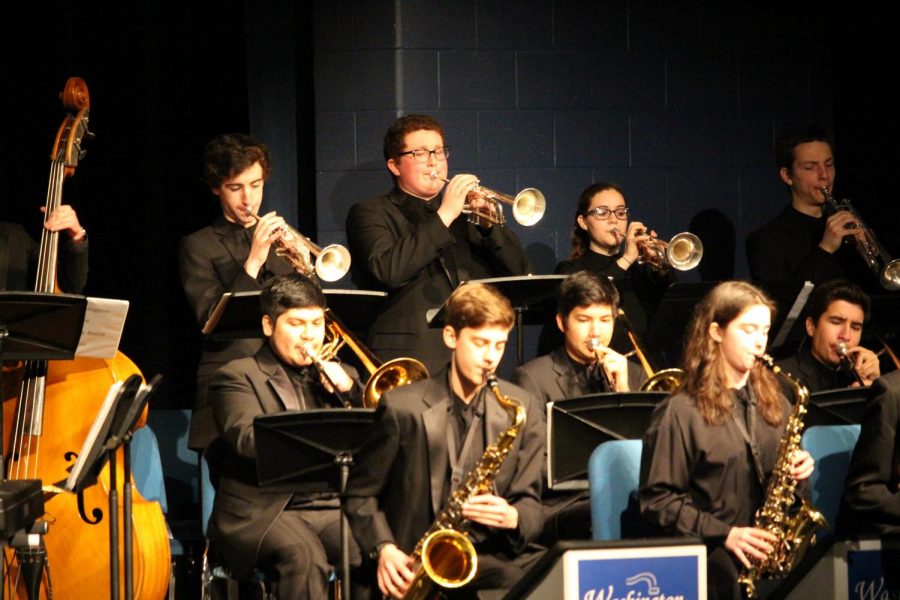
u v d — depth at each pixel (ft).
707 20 40.98
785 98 41.47
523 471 25.27
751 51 41.29
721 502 24.61
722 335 24.86
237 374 27.73
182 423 33.35
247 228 33.22
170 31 38.01
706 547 23.34
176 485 33.06
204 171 33.19
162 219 38.19
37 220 36.88
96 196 37.73
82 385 29.84
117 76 37.63
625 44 40.42
